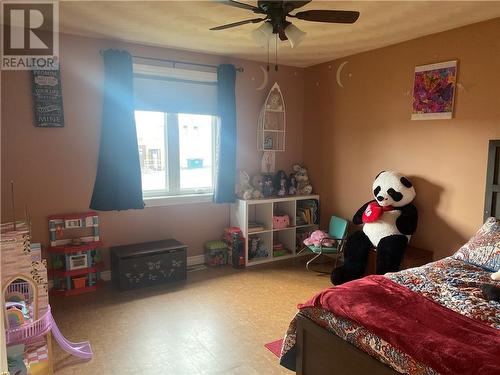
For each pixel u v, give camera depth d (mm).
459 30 3135
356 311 1906
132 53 3691
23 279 2074
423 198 3518
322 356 2031
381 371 1679
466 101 3131
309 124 4805
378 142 3920
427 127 3443
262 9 2178
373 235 3594
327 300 2051
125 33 3369
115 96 3545
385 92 3799
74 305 3227
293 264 4355
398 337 1666
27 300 2268
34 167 3369
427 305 1967
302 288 3639
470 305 1952
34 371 2029
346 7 2680
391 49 3699
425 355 1549
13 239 2088
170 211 4102
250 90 4457
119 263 3482
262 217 4520
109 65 3500
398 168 3736
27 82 3273
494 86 2947
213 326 2881
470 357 1481
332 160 4504
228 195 4277
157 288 3617
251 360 2438
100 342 2645
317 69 4613
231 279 3869
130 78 3602
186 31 3295
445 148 3312
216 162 4227
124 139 3609
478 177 3096
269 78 4578
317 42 3611
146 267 3621
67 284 3428
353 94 4160
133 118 3654
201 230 4332
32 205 3391
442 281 2307
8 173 3271
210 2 2617
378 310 1899
